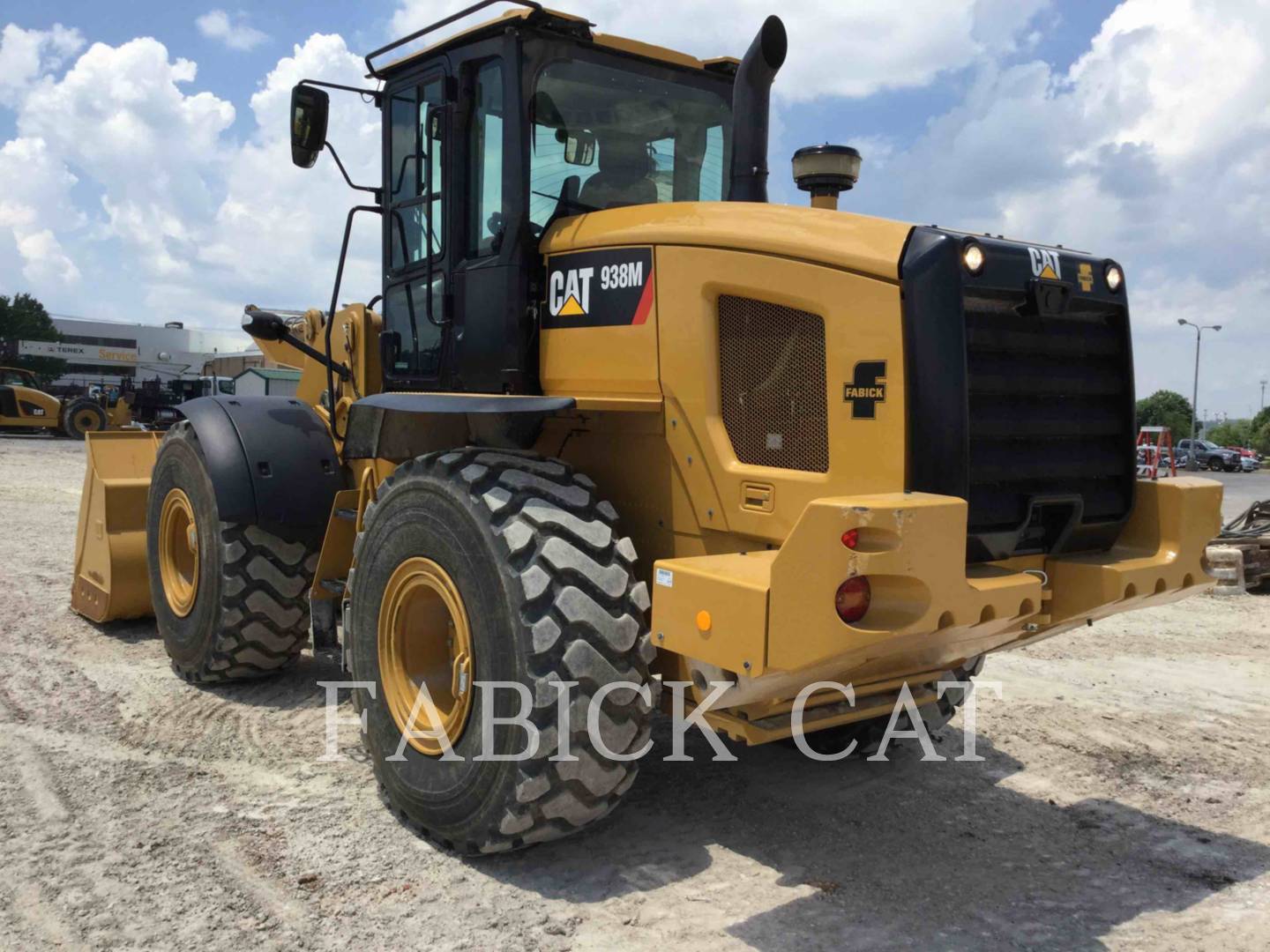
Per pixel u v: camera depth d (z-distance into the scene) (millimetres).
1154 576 3229
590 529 3162
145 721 4570
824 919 3000
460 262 3986
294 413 5066
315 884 3100
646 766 4262
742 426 3299
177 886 3055
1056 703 5285
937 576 2619
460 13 3752
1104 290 3314
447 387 4070
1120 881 3309
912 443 2875
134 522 6047
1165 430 13000
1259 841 3637
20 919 2844
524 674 3012
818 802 3914
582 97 3924
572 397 3527
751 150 3916
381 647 3645
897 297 2898
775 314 3201
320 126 4324
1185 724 4965
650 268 3461
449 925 2889
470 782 3191
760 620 2682
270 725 4570
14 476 15406
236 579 4777
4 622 6266
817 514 2580
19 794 3688
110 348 93438
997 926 2990
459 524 3264
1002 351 3047
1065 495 3184
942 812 3848
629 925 2926
